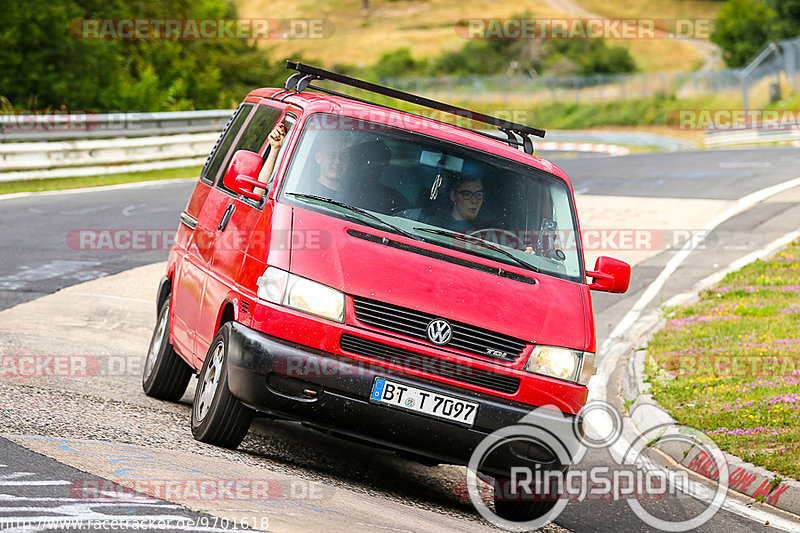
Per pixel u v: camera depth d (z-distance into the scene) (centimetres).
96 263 4447
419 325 1861
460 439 1852
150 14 12925
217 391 1881
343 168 2053
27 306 3481
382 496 1848
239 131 2477
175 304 2395
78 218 5584
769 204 7225
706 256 5550
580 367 1964
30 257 4397
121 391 2439
